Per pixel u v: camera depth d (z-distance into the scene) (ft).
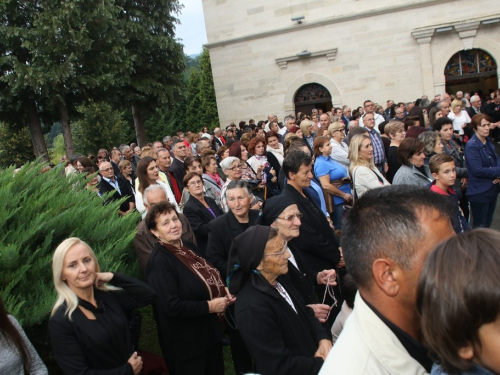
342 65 58.44
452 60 55.57
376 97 57.77
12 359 7.84
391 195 4.41
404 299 4.04
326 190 17.65
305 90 62.03
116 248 12.34
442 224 4.08
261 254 7.48
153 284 10.61
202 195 15.90
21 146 75.51
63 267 8.74
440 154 14.32
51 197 12.76
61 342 8.57
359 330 4.09
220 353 11.67
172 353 11.00
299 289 9.53
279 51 60.90
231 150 21.13
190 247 12.07
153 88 61.57
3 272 10.00
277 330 7.39
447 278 3.13
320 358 7.58
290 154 12.30
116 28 55.01
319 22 58.03
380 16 55.88
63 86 49.83
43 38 48.29
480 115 18.02
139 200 17.52
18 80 46.93
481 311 2.94
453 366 3.26
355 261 4.27
